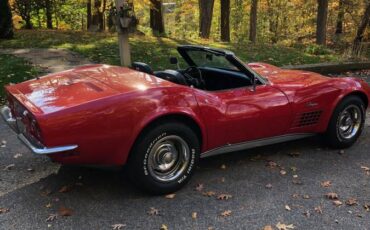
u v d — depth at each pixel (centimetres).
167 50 1151
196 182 409
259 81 440
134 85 368
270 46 1464
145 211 352
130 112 343
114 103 338
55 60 980
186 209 357
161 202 368
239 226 333
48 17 2197
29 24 1927
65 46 1158
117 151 348
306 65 1105
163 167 374
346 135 507
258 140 445
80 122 327
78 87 369
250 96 422
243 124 417
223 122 401
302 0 3288
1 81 777
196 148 387
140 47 1165
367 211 363
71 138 326
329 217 350
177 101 368
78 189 389
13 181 405
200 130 389
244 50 1283
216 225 333
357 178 429
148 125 357
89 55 1050
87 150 336
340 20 2867
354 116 507
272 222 340
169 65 971
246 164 457
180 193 386
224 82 466
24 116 349
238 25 3944
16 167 438
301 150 504
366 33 2389
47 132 318
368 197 388
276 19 3803
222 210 357
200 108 383
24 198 371
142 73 411
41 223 331
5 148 493
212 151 415
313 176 431
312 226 336
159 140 363
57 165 443
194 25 4138
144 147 356
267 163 461
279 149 505
